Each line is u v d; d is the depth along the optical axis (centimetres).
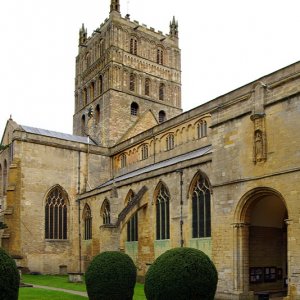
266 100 3681
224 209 3959
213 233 4059
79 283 5178
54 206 7419
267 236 4138
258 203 3912
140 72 9431
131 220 5981
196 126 6450
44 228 7206
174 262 2647
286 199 3378
